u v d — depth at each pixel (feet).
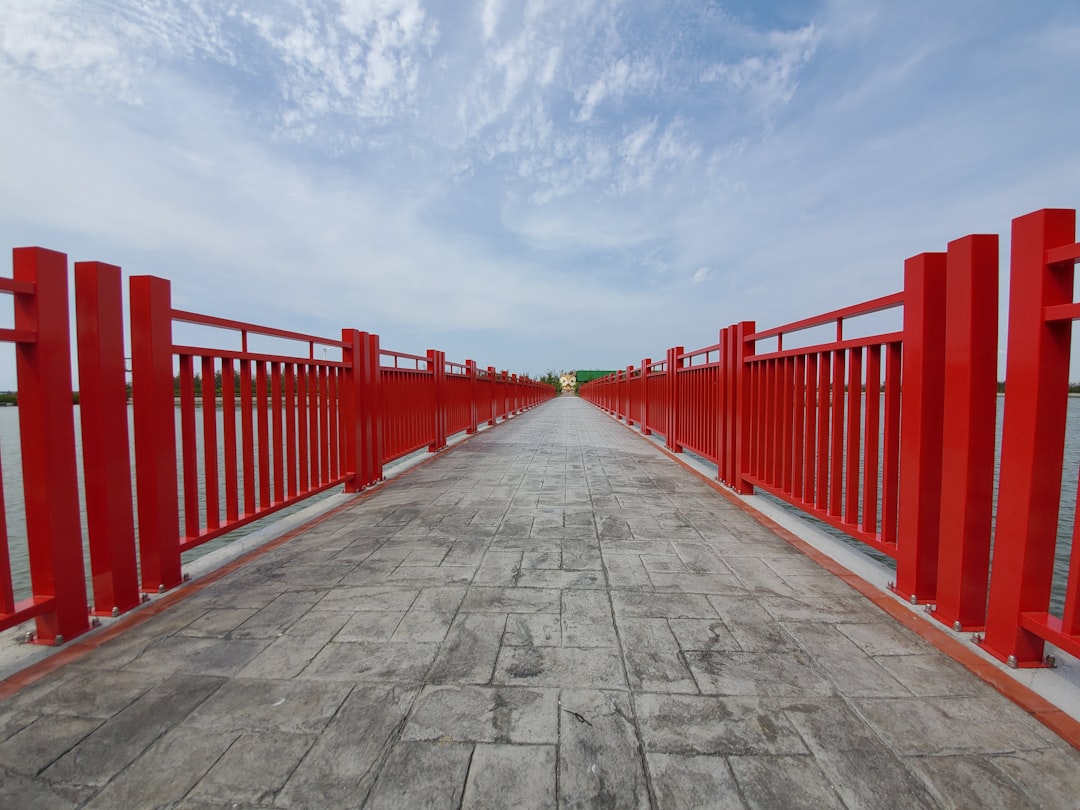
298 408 11.36
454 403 28.07
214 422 8.63
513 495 13.66
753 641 5.91
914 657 5.55
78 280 6.57
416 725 4.48
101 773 3.99
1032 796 3.70
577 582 7.67
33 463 5.88
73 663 5.57
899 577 7.12
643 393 30.42
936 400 6.64
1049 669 5.25
